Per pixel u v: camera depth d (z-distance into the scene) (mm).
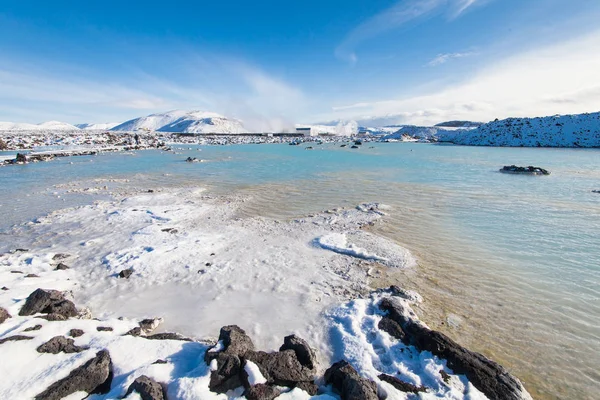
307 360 5672
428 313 7535
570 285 8766
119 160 43031
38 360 5297
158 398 4566
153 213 16016
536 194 20391
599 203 17797
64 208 17375
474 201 18531
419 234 12984
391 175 29547
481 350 6309
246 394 4816
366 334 6707
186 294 8539
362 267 10039
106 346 5824
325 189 22672
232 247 11680
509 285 8812
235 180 26859
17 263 10148
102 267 10047
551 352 6242
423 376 5516
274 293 8523
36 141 69188
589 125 78250
